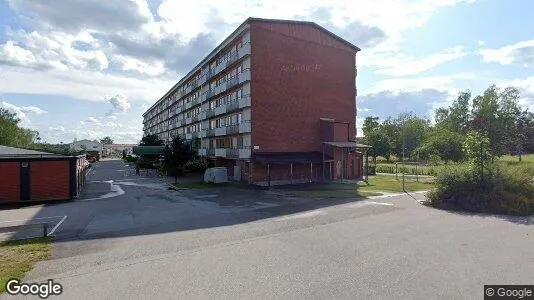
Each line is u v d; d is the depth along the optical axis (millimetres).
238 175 37719
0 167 23625
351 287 7902
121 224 16000
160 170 45812
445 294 7477
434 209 18344
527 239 11938
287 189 28844
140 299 7434
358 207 19188
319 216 16656
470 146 19781
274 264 9617
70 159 25375
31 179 24266
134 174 48000
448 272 8773
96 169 59000
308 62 37438
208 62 49344
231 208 20000
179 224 15727
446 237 12305
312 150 37188
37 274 9188
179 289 7953
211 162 47844
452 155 47031
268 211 18562
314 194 25156
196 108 59031
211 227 14844
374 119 88750
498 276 8469
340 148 37562
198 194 27047
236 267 9422
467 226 14102
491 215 16500
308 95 37281
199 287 8055
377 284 8055
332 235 12812
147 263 9961
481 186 18391
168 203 22516
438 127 68562
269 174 32156
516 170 19484
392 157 82938
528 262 9469
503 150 60000
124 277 8828
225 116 43406
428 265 9320
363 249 10906
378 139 67688
